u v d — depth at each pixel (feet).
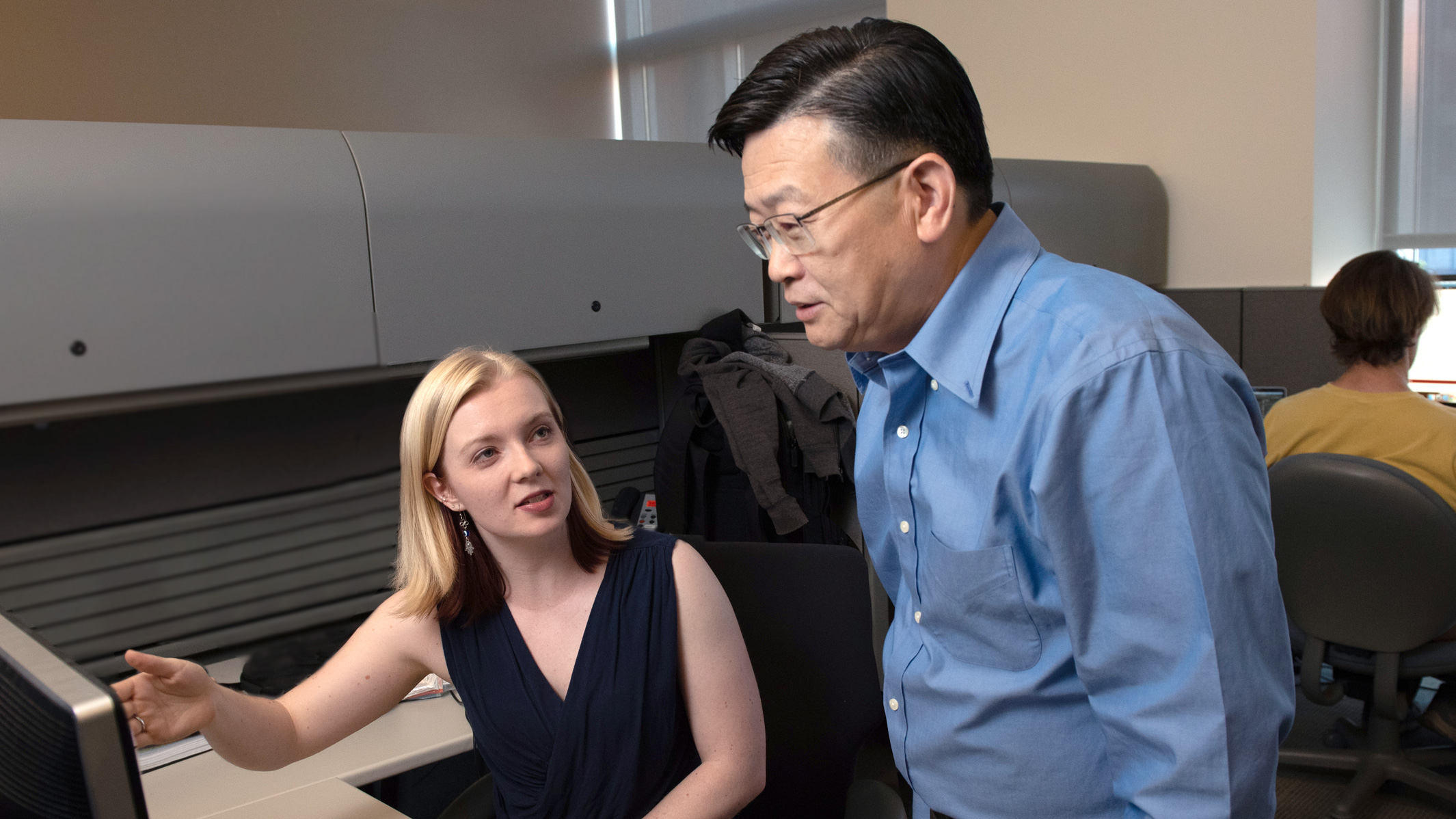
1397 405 5.82
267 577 2.88
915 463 2.59
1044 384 2.18
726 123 2.33
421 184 4.80
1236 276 9.09
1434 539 5.23
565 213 5.42
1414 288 5.69
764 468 5.66
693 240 6.07
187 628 2.94
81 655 2.89
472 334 5.07
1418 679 6.04
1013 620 2.41
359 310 2.77
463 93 16.93
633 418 6.91
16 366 2.44
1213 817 2.03
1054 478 2.10
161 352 2.53
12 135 3.35
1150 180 9.25
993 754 2.56
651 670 3.68
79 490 2.76
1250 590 2.03
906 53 2.21
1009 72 10.44
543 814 3.72
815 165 2.23
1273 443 6.37
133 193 2.49
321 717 3.67
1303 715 7.41
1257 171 8.84
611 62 18.54
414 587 3.77
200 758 4.04
